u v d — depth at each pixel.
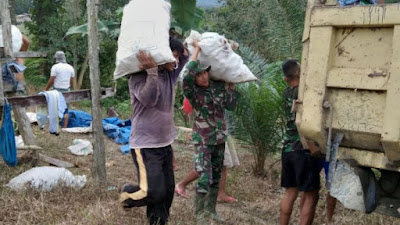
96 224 4.50
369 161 3.17
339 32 3.16
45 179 5.45
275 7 8.20
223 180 5.91
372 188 3.27
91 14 5.75
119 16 9.03
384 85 2.96
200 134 4.83
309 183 4.38
